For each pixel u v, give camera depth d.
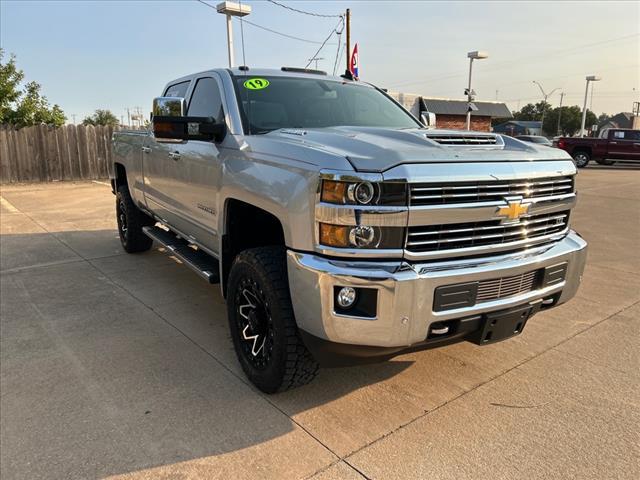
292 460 2.42
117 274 5.50
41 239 7.30
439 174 2.35
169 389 3.06
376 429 2.67
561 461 2.43
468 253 2.51
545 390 3.08
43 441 2.55
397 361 3.46
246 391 3.04
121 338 3.80
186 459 2.42
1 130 14.22
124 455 2.45
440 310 2.43
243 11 13.62
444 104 38.53
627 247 6.90
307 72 4.35
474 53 23.19
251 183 2.87
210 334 3.88
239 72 3.91
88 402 2.91
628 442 2.57
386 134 2.88
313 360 2.75
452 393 3.04
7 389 3.05
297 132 3.03
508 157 2.63
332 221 2.32
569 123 99.50
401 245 2.34
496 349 3.66
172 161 4.34
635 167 23.31
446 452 2.48
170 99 3.45
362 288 2.32
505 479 2.31
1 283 5.17
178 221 4.54
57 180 15.34
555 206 2.89
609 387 3.12
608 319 4.24
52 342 3.73
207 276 3.63
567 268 2.96
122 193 6.16
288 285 2.68
